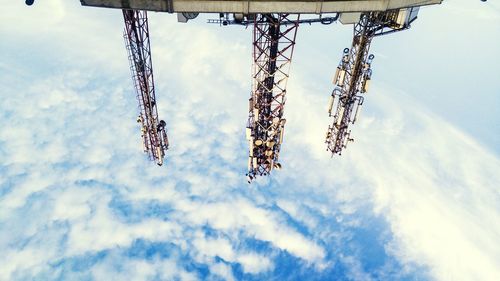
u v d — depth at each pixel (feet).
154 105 91.35
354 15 51.37
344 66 97.86
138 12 71.87
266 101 89.56
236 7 47.98
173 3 47.60
